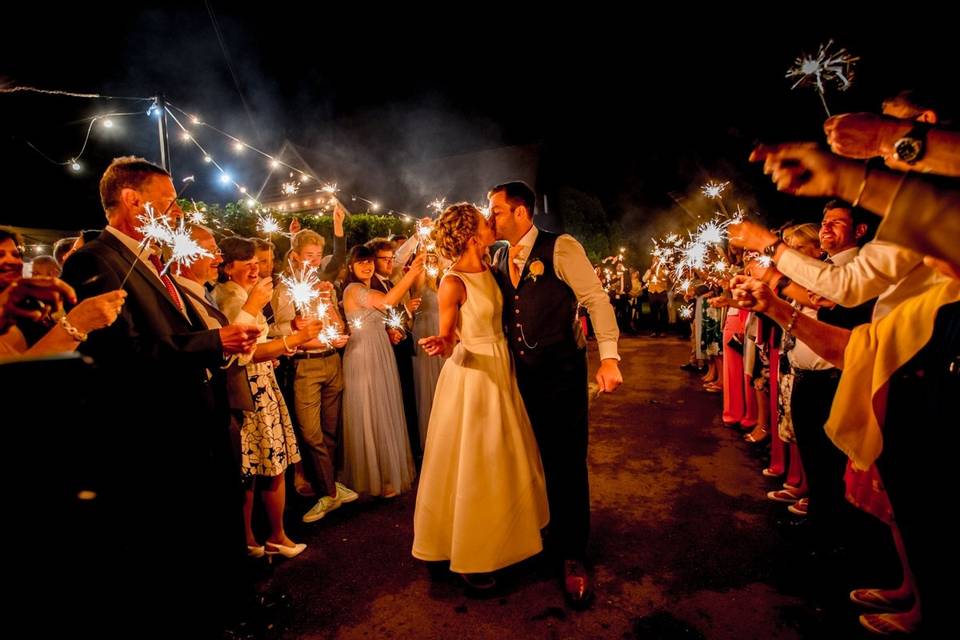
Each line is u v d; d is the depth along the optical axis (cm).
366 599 256
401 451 378
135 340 176
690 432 502
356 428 360
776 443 383
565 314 253
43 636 115
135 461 161
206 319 220
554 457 257
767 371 452
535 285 252
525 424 261
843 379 178
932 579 154
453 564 248
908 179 81
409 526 329
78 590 123
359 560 292
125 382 169
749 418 496
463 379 255
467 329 256
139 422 168
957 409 145
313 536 321
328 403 359
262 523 341
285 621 241
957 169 88
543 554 290
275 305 344
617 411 584
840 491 278
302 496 382
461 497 247
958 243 81
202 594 185
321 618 243
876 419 171
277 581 273
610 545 298
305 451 365
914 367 158
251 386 286
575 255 254
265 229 314
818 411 273
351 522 337
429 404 438
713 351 670
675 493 365
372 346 366
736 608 239
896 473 165
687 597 248
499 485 247
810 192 88
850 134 96
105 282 173
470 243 254
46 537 114
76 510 120
